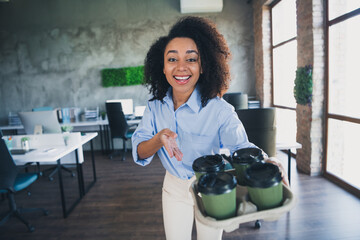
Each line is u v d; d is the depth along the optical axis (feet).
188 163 3.29
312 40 9.65
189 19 2.96
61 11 16.98
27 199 9.73
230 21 16.79
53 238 6.97
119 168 13.23
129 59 17.12
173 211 3.47
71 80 17.40
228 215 1.56
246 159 1.93
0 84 17.52
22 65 17.35
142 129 3.41
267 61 15.53
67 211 8.39
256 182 1.54
